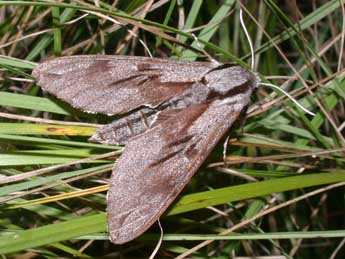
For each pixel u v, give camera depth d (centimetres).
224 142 20
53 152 19
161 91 20
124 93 19
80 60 19
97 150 19
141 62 20
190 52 21
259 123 21
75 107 19
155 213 18
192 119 19
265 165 23
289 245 25
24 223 21
